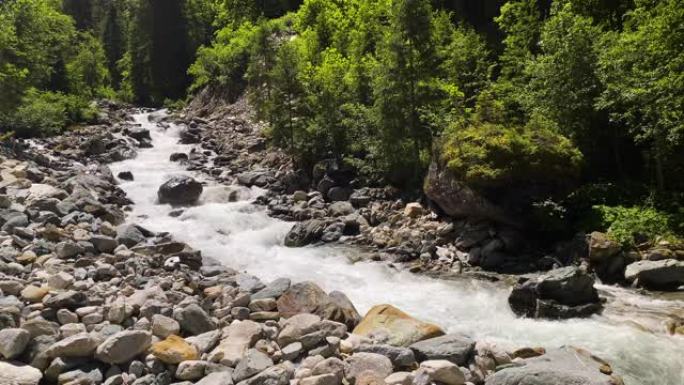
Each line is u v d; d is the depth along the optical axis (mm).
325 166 18531
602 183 14266
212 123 28984
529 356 7371
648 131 12922
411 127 16344
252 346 7012
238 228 15266
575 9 20703
